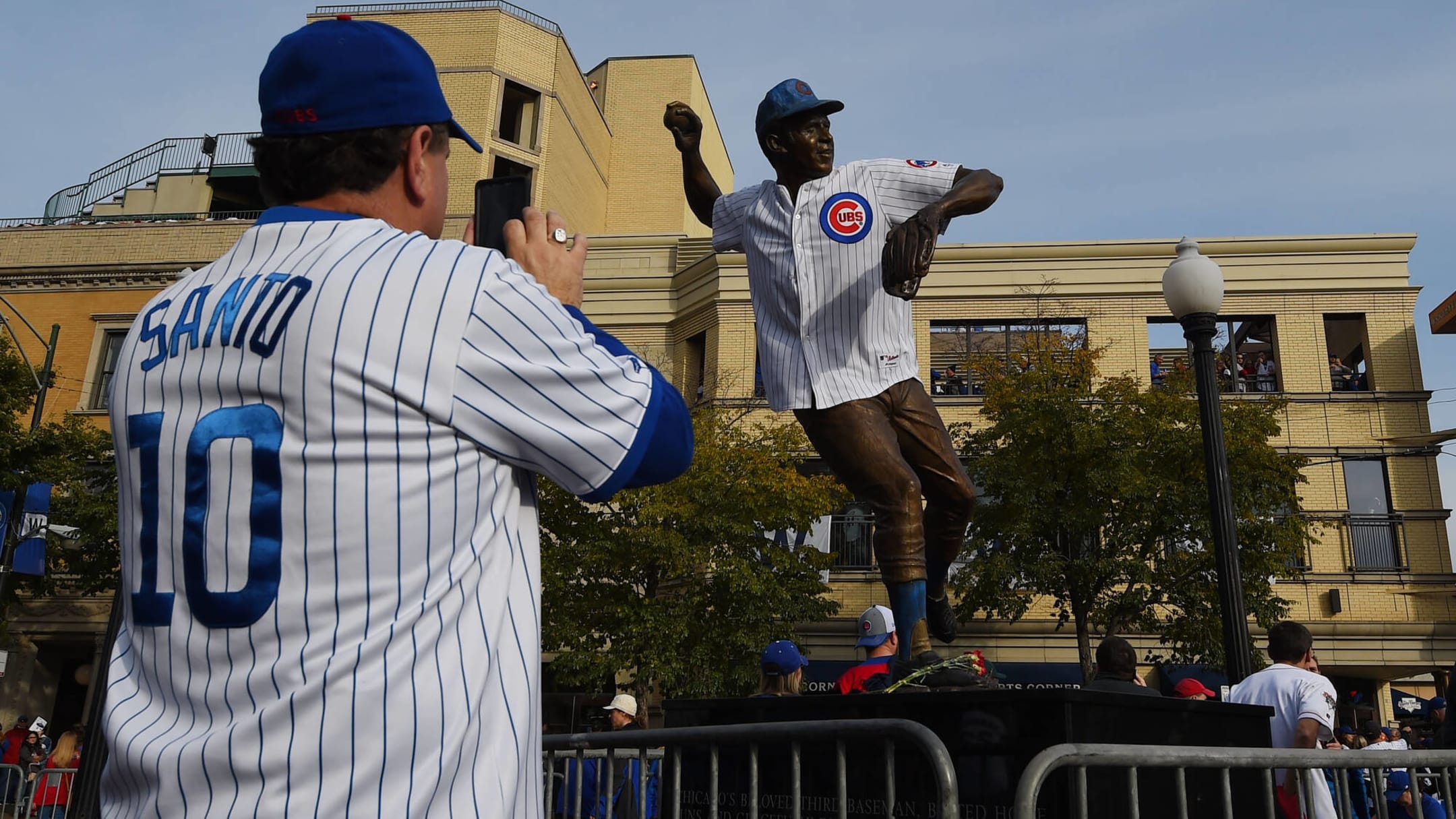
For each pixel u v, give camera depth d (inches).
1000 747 98.3
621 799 171.8
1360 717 850.1
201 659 53.3
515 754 56.2
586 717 789.2
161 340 59.5
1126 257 897.5
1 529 611.2
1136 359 876.6
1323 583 832.3
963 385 897.5
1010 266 908.0
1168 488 680.4
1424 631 814.5
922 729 92.3
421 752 52.1
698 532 702.5
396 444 54.1
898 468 130.6
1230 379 883.4
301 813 50.1
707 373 909.2
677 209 1374.3
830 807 108.1
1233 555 311.4
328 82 62.3
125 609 58.4
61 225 1042.1
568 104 1209.4
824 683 847.7
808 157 137.7
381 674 51.9
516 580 59.7
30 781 503.8
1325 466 852.0
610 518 715.4
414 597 53.7
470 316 56.7
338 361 54.1
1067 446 696.4
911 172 139.6
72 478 819.4
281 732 51.1
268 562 52.8
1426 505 839.7
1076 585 699.4
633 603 693.9
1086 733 96.4
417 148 64.5
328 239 59.1
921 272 119.0
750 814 109.9
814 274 136.1
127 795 55.8
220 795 51.1
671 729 122.8
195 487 55.1
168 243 1023.0
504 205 71.2
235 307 57.5
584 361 59.9
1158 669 813.9
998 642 845.8
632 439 60.6
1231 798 104.9
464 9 1144.2
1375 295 877.8
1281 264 887.7
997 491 705.0
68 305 1021.8
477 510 56.8
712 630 693.9
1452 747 237.9
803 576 729.6
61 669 991.0
